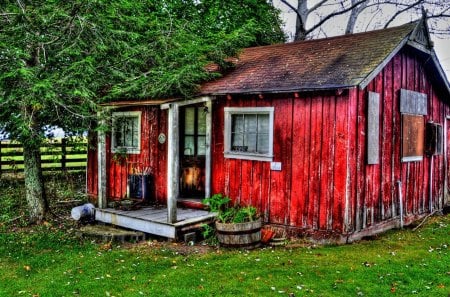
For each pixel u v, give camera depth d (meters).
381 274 6.02
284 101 8.21
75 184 14.70
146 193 10.13
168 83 8.70
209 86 9.30
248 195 8.77
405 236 8.49
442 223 10.05
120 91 9.01
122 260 6.84
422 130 10.48
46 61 8.66
